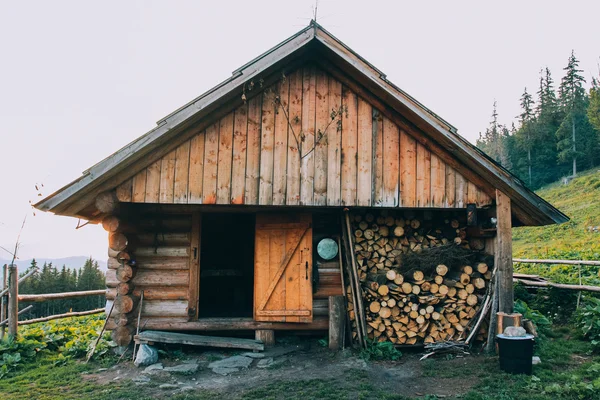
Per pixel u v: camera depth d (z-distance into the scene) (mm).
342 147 8180
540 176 51344
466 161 8117
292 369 7316
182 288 8656
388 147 8234
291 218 8875
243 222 12445
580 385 5789
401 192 8141
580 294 9641
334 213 9234
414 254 8508
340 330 8469
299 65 8320
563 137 52656
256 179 7973
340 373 7047
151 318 8508
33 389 6508
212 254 12758
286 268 8766
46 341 8734
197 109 7484
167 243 8766
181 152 7891
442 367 7301
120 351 8070
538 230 26141
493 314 7910
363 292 8555
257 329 8617
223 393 6258
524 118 61844
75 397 6141
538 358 7109
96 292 10586
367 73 7812
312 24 7844
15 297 8617
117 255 8078
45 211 7402
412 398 5973
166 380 6844
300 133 8148
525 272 13875
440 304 8406
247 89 8055
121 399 6051
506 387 6164
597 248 16641
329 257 8922
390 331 8297
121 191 7723
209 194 7848
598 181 35219
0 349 7934
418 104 7777
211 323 8539
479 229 8562
